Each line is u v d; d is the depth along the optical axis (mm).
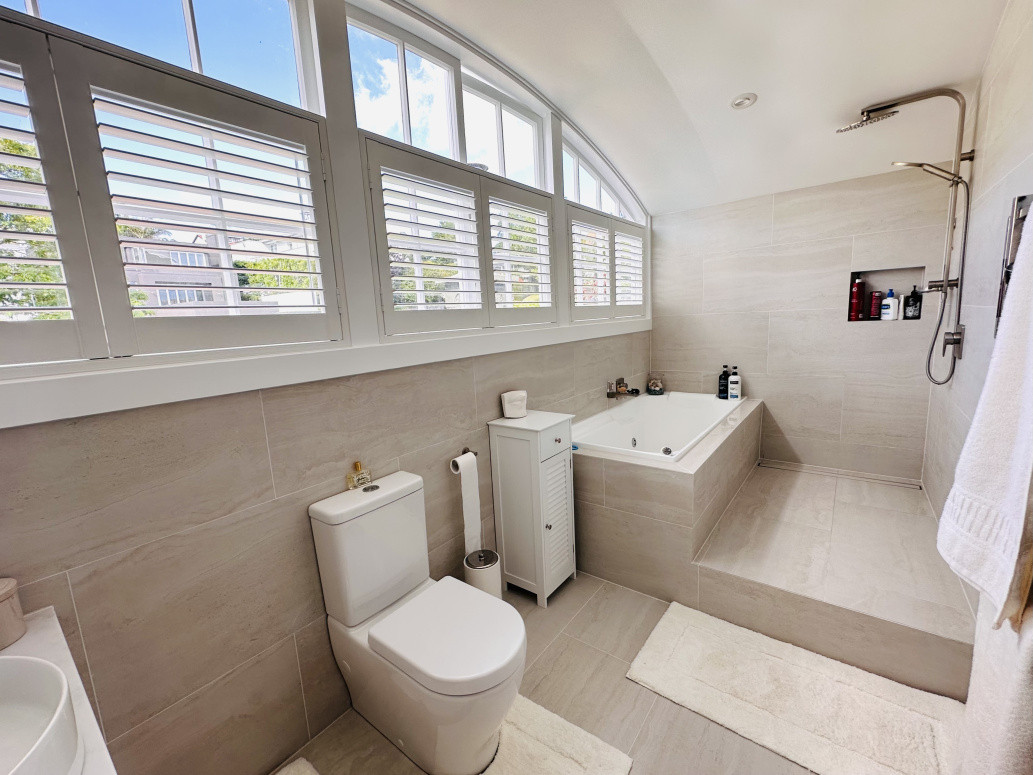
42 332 936
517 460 1985
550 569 2037
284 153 1300
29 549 932
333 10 1404
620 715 1500
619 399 3217
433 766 1325
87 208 978
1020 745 727
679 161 2732
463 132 1924
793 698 1518
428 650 1192
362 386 1544
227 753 1278
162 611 1130
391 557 1492
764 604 1812
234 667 1277
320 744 1459
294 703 1430
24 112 900
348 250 1477
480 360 2025
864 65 1886
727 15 1687
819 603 1691
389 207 1605
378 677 1316
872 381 2857
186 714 1188
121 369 1030
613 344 3133
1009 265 1449
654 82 2076
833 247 2865
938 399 2463
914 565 1917
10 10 870
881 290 2826
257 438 1280
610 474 2141
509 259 2156
